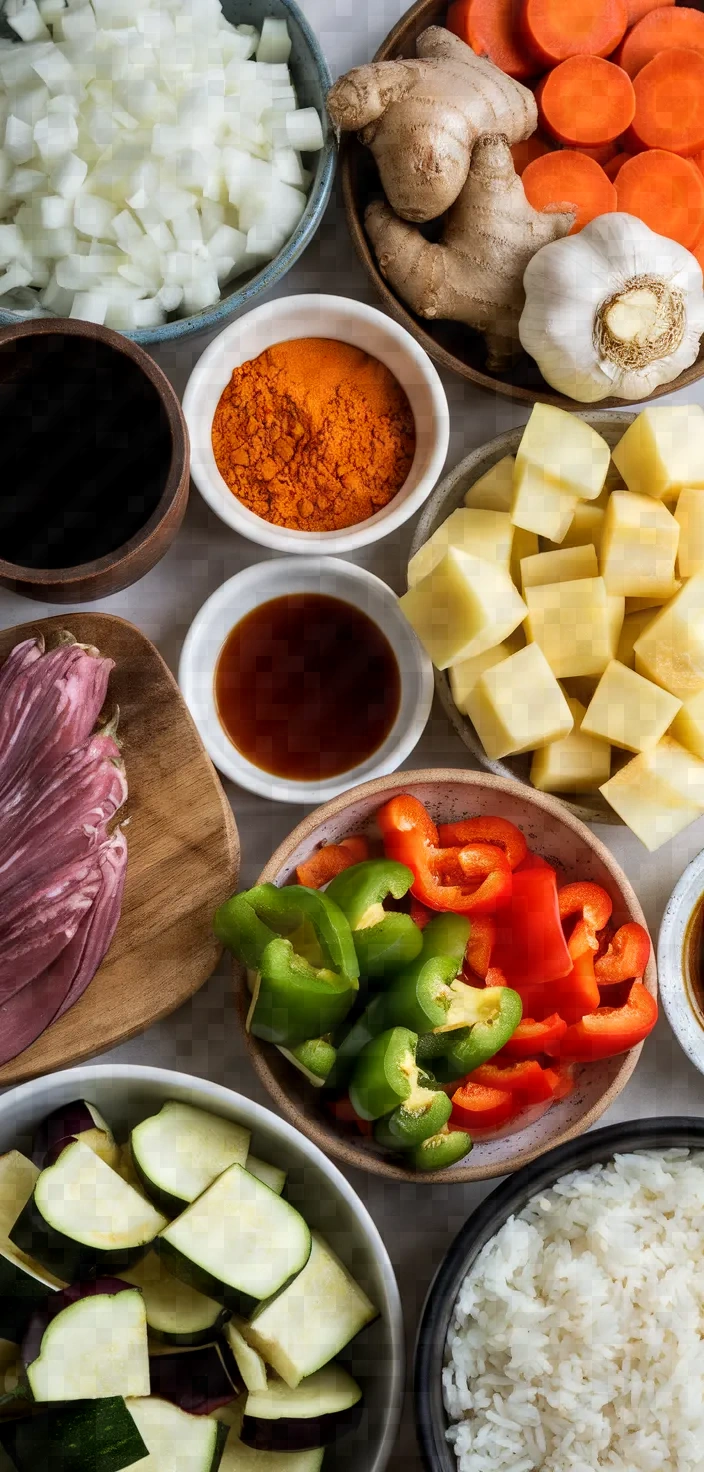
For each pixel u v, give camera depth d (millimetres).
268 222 636
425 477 632
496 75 627
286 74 638
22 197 632
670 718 626
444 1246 648
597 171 643
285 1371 571
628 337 621
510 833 623
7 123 619
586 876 627
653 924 670
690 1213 609
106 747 606
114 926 606
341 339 645
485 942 619
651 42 651
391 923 587
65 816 599
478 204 623
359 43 669
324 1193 591
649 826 634
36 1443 552
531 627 634
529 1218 615
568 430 626
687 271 625
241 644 657
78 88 621
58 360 592
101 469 608
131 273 636
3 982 596
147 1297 583
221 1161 587
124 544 589
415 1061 582
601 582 626
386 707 655
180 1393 570
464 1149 587
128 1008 610
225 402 644
